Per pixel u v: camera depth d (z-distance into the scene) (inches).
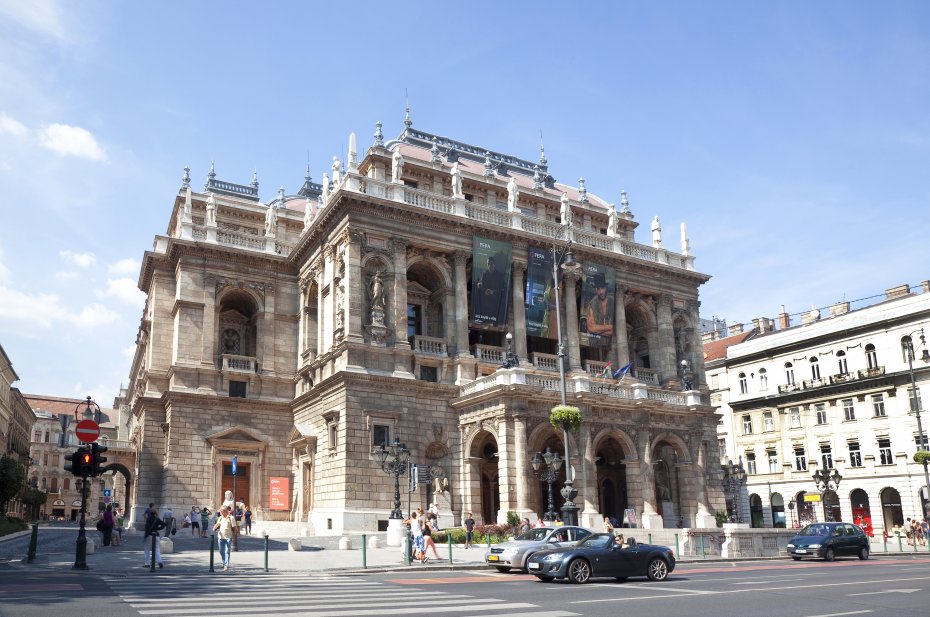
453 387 2114.9
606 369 2362.2
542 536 1154.7
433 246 2215.8
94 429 1160.8
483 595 795.4
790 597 776.9
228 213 2657.5
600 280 2468.0
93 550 1386.6
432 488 2022.6
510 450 1888.5
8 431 4318.4
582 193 2925.7
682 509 2215.8
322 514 2001.7
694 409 2244.1
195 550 1497.3
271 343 2377.0
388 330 2086.6
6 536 2014.0
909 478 2603.3
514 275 2335.1
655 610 663.8
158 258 2374.5
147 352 2472.9
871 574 1110.4
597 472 2370.8
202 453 2175.2
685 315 2691.9
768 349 3147.1
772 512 3075.8
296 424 2292.1
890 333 2738.7
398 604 698.8
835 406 2878.9
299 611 637.3
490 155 2989.7
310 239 2320.4
